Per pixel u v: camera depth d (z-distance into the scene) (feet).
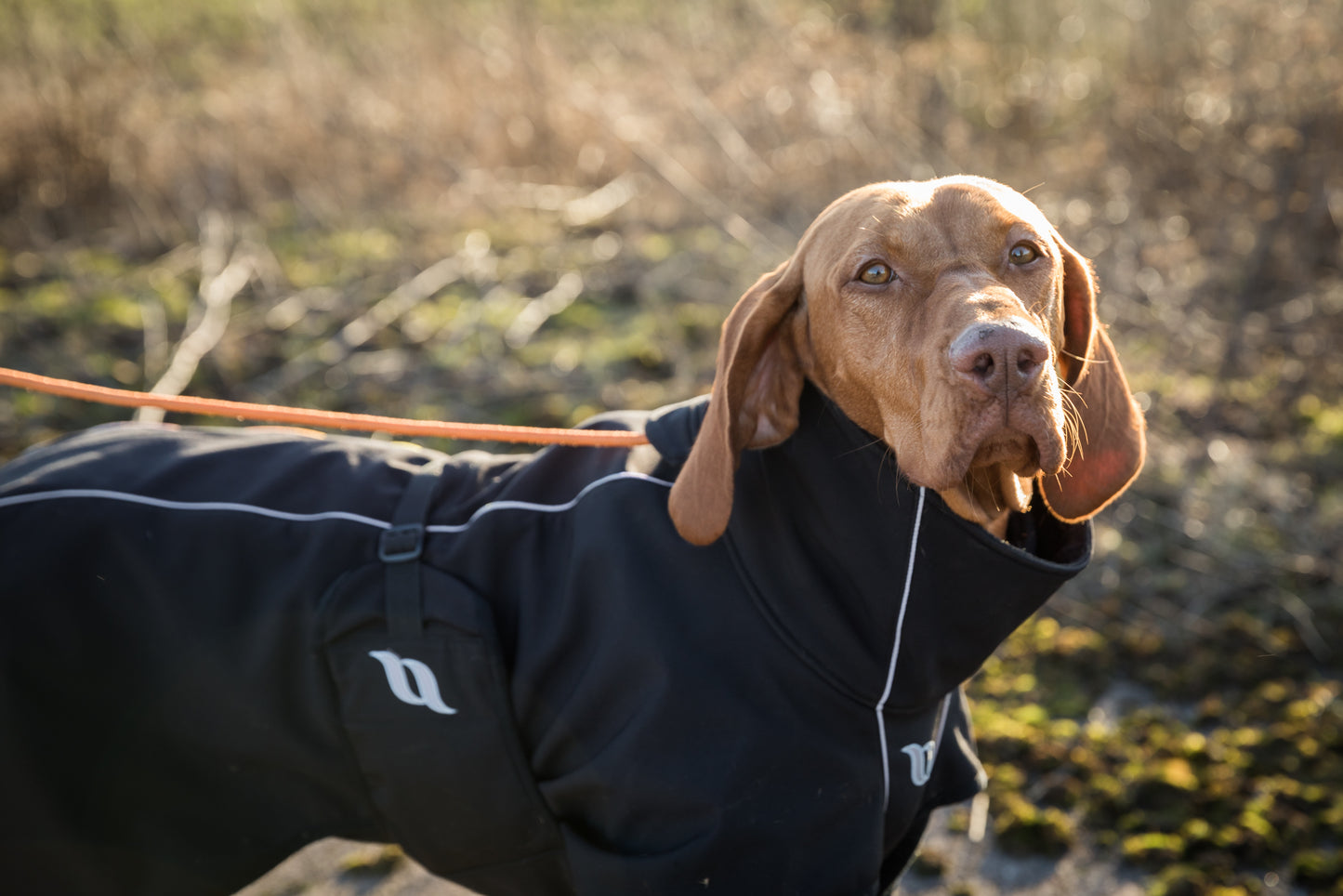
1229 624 11.49
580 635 6.36
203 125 25.11
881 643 6.18
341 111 24.38
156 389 16.87
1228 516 12.95
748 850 5.96
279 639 6.58
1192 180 19.08
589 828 6.38
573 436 6.70
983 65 24.02
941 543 5.98
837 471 6.22
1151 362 16.05
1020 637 11.82
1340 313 16.11
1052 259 6.11
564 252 21.22
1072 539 6.50
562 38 26.71
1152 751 10.14
